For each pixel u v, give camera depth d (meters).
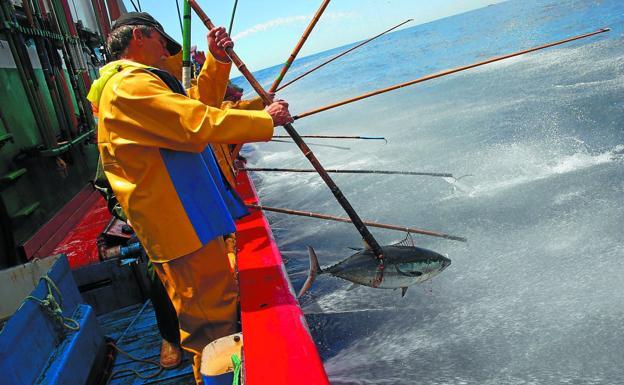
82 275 3.63
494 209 4.45
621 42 13.75
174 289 1.99
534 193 4.61
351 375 2.66
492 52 22.62
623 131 5.88
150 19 2.07
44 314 2.33
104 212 5.46
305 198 6.28
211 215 1.90
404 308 3.21
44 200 4.88
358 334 3.05
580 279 3.13
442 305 3.19
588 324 2.67
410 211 4.88
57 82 5.75
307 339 1.87
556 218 4.00
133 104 1.67
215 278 1.99
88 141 6.55
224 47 2.16
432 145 7.43
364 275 1.92
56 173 5.40
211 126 1.66
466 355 2.64
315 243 4.64
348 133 10.55
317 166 1.94
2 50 4.74
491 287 3.27
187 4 2.38
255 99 3.06
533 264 3.43
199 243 1.85
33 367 2.14
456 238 2.58
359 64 35.84
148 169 1.77
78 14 8.22
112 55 2.03
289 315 2.05
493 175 5.40
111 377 2.76
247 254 2.90
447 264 1.98
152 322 3.37
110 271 3.64
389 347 2.87
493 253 3.71
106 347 2.86
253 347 1.85
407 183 5.80
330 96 20.84
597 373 2.36
